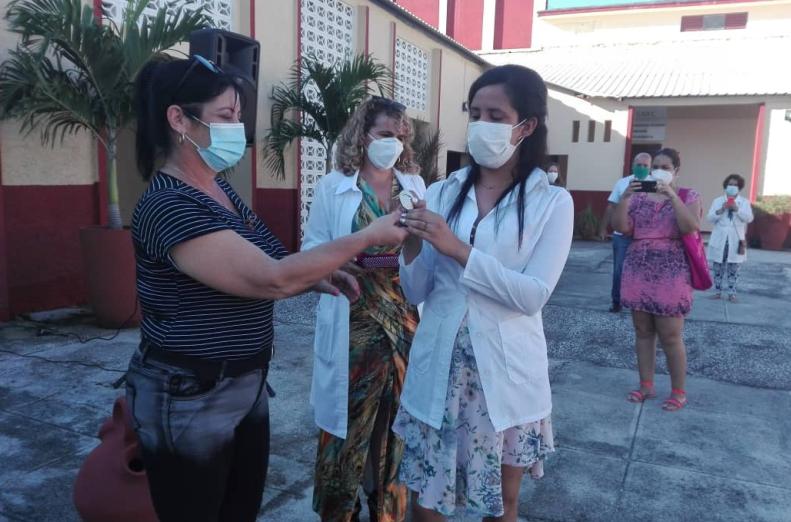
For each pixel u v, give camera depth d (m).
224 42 3.39
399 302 2.77
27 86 5.46
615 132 17.41
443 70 15.24
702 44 20.02
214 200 1.82
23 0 5.67
